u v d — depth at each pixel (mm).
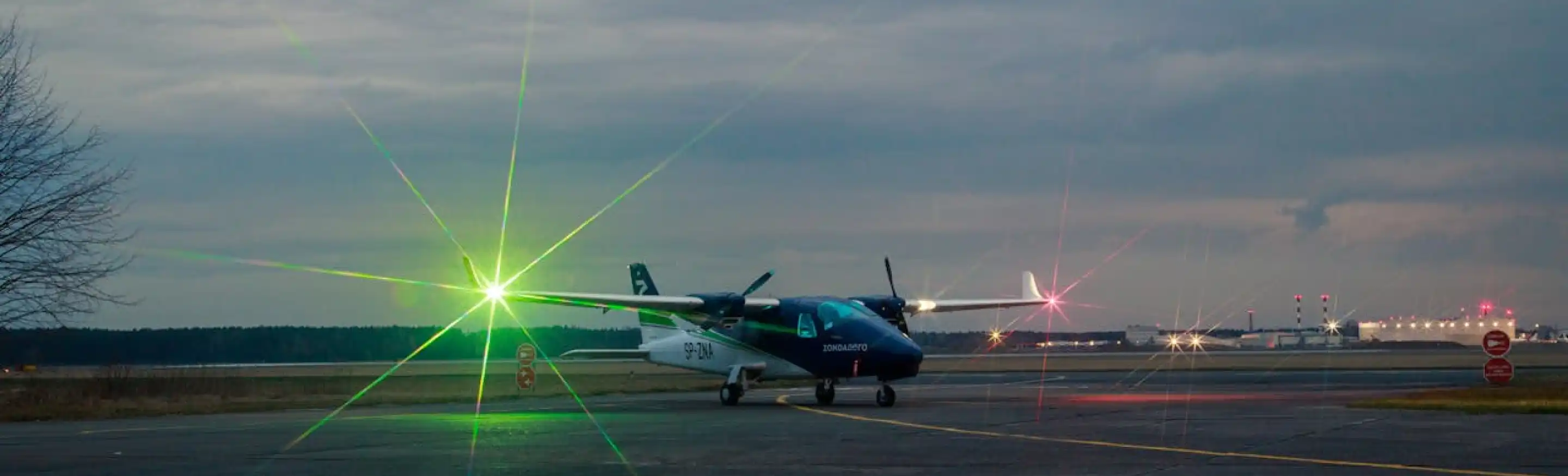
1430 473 16922
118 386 52062
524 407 38812
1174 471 17438
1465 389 42188
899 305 40531
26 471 19016
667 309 38625
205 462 20219
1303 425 25656
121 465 19828
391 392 54688
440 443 23469
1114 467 17969
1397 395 40438
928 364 102438
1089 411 32094
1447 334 170000
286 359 189125
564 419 31219
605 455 20844
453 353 183500
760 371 39875
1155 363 100062
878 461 19219
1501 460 18422
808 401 41875
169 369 64812
